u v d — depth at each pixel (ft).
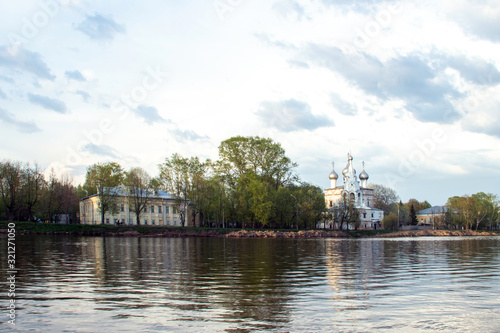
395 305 64.54
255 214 380.58
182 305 63.98
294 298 69.26
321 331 51.62
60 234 303.68
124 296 70.38
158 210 452.35
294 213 411.95
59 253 150.71
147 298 68.85
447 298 69.77
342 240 303.89
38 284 81.66
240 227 425.69
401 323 55.06
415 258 143.13
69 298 68.69
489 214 575.38
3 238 253.03
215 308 62.18
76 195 409.28
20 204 335.06
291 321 55.52
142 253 154.71
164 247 192.44
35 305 63.67
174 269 106.11
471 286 81.20
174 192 381.81
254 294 72.59
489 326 54.08
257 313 59.47
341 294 72.84
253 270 105.09
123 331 51.39
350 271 104.12
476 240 322.75
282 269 107.45
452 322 55.72
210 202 381.40
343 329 52.47
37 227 302.25
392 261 131.54
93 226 319.06
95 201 425.28
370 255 155.63
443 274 98.63
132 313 59.16
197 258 136.77
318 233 398.21
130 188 374.02
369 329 52.54
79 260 126.62
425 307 63.36
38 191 342.85
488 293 74.18
